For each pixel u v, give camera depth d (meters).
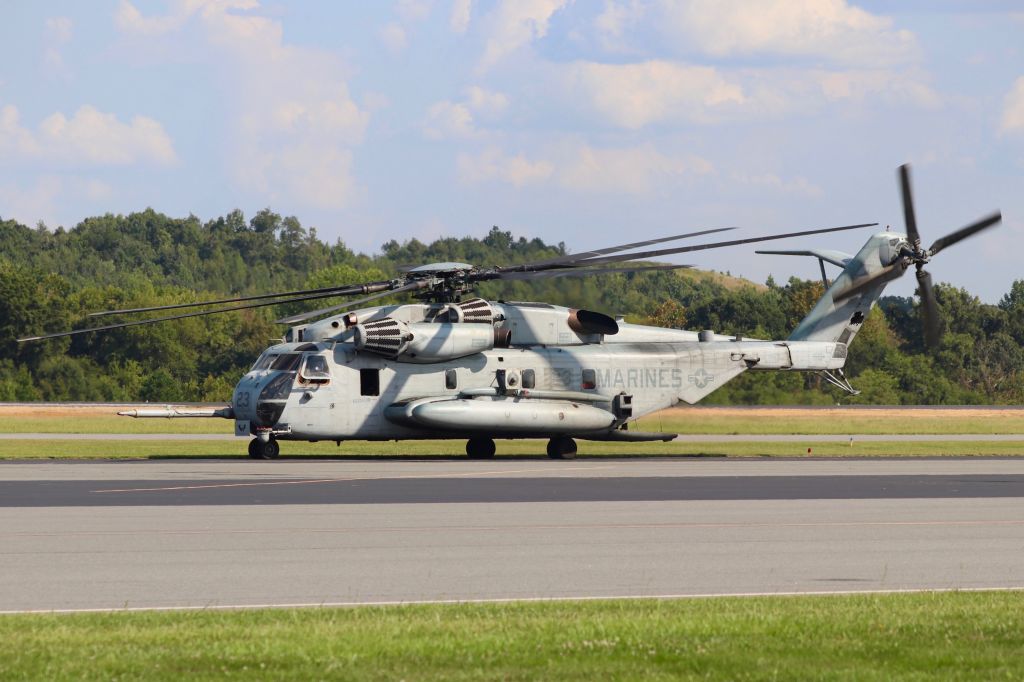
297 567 37.81
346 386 92.62
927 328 98.12
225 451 101.25
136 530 46.00
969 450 109.31
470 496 60.03
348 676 23.30
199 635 26.78
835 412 175.38
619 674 23.55
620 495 61.22
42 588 34.03
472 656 24.91
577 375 98.75
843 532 47.12
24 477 70.44
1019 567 39.25
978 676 23.64
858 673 23.73
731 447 114.62
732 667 24.17
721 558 40.47
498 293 138.12
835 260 105.00
